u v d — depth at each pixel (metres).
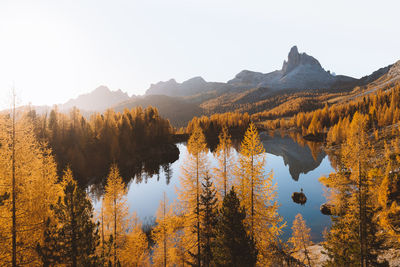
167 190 51.12
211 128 136.12
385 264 12.65
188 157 18.81
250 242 11.70
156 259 22.50
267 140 130.88
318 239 28.88
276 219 15.28
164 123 102.44
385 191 22.95
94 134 62.75
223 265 11.37
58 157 47.56
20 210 10.70
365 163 13.49
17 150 10.71
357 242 13.09
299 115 179.12
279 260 18.06
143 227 33.28
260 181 15.30
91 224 10.96
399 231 18.39
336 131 90.12
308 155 86.50
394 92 143.75
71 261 9.85
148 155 78.50
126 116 82.62
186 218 17.94
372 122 94.00
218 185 19.42
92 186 48.34
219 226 12.47
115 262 16.47
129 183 56.00
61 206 10.10
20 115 11.02
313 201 42.50
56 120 56.72
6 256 10.01
